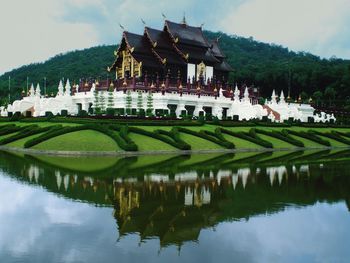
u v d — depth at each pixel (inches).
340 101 6215.6
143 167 1721.2
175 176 1526.8
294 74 7047.2
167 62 3727.9
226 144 2480.3
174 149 2310.5
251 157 2188.7
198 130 2669.8
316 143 2977.4
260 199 1205.1
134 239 852.6
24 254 767.7
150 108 2957.7
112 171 1601.9
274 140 2797.7
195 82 3764.8
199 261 748.6
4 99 5644.7
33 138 2303.2
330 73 7081.7
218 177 1533.0
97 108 2930.6
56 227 921.5
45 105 3371.1
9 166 1683.1
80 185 1336.1
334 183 1462.8
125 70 3841.0
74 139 2229.3
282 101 4109.3
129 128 2397.9
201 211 1063.0
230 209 1090.1
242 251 800.3
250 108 3521.2
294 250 813.9
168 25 3922.2
